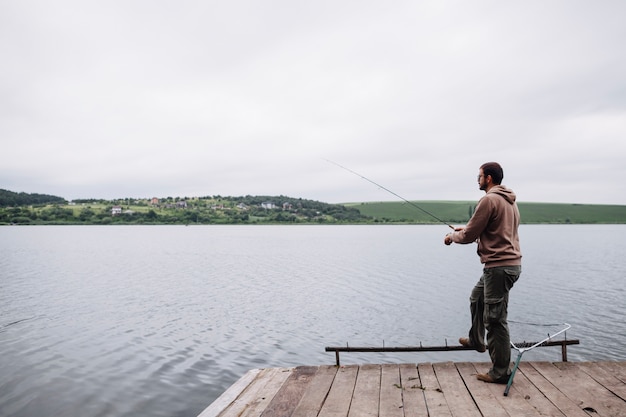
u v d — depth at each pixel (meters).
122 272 31.67
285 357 11.46
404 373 4.59
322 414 3.65
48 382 9.45
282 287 24.11
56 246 63.59
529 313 16.98
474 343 4.62
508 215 4.12
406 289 23.36
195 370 10.35
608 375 4.35
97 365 10.62
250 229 161.50
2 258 43.62
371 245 67.44
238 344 12.64
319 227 187.75
